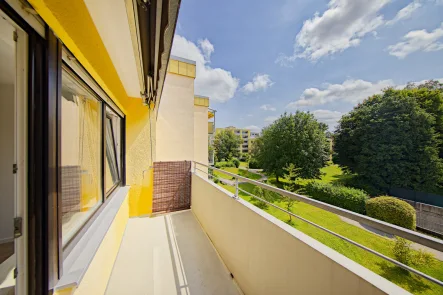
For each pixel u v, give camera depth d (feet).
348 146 35.45
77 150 4.20
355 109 37.63
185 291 5.52
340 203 20.85
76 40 3.12
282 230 3.82
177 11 2.37
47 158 2.47
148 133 11.21
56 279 2.68
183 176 12.64
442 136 27.66
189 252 7.52
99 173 5.72
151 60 4.61
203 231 9.43
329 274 2.81
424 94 30.01
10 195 5.10
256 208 5.14
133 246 7.89
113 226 6.47
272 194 19.81
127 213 10.11
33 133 2.35
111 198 7.54
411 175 27.14
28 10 2.09
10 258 3.98
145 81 6.39
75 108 4.08
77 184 4.18
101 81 4.65
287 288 3.66
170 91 14.53
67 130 3.69
